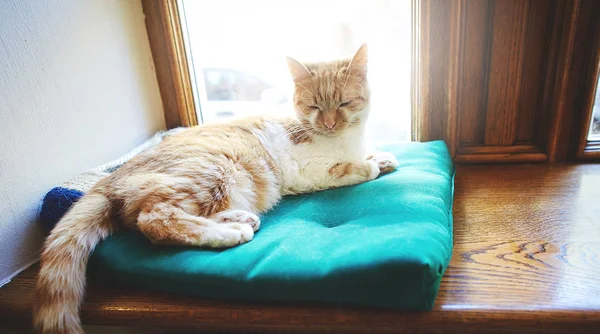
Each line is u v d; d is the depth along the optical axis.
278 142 1.12
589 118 1.24
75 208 0.85
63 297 0.73
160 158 0.96
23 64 0.90
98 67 1.17
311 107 1.11
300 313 0.70
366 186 1.05
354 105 1.11
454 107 1.29
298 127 1.15
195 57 1.50
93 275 0.83
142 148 1.26
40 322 0.71
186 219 0.85
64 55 1.03
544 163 1.32
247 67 1.50
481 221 0.98
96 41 1.16
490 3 1.19
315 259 0.73
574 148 1.30
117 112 1.26
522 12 1.17
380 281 0.66
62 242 0.78
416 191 0.96
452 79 1.26
